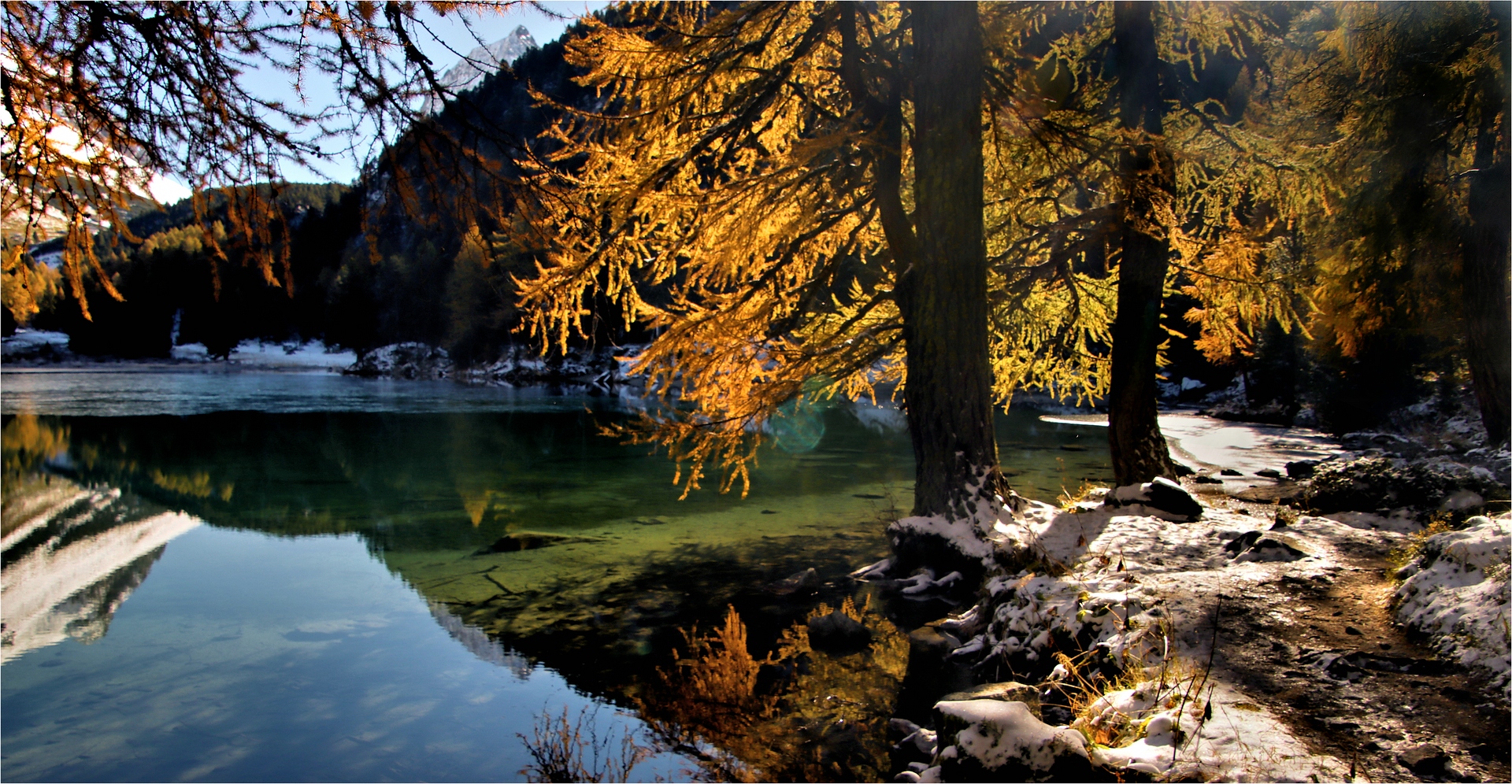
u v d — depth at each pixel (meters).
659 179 8.44
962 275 9.00
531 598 8.34
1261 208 11.76
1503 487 8.19
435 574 9.46
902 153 10.76
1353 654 4.53
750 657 6.42
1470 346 11.48
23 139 2.56
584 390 48.62
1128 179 9.33
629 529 11.71
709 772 4.55
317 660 6.70
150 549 11.07
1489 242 10.91
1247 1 11.13
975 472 8.89
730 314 9.69
